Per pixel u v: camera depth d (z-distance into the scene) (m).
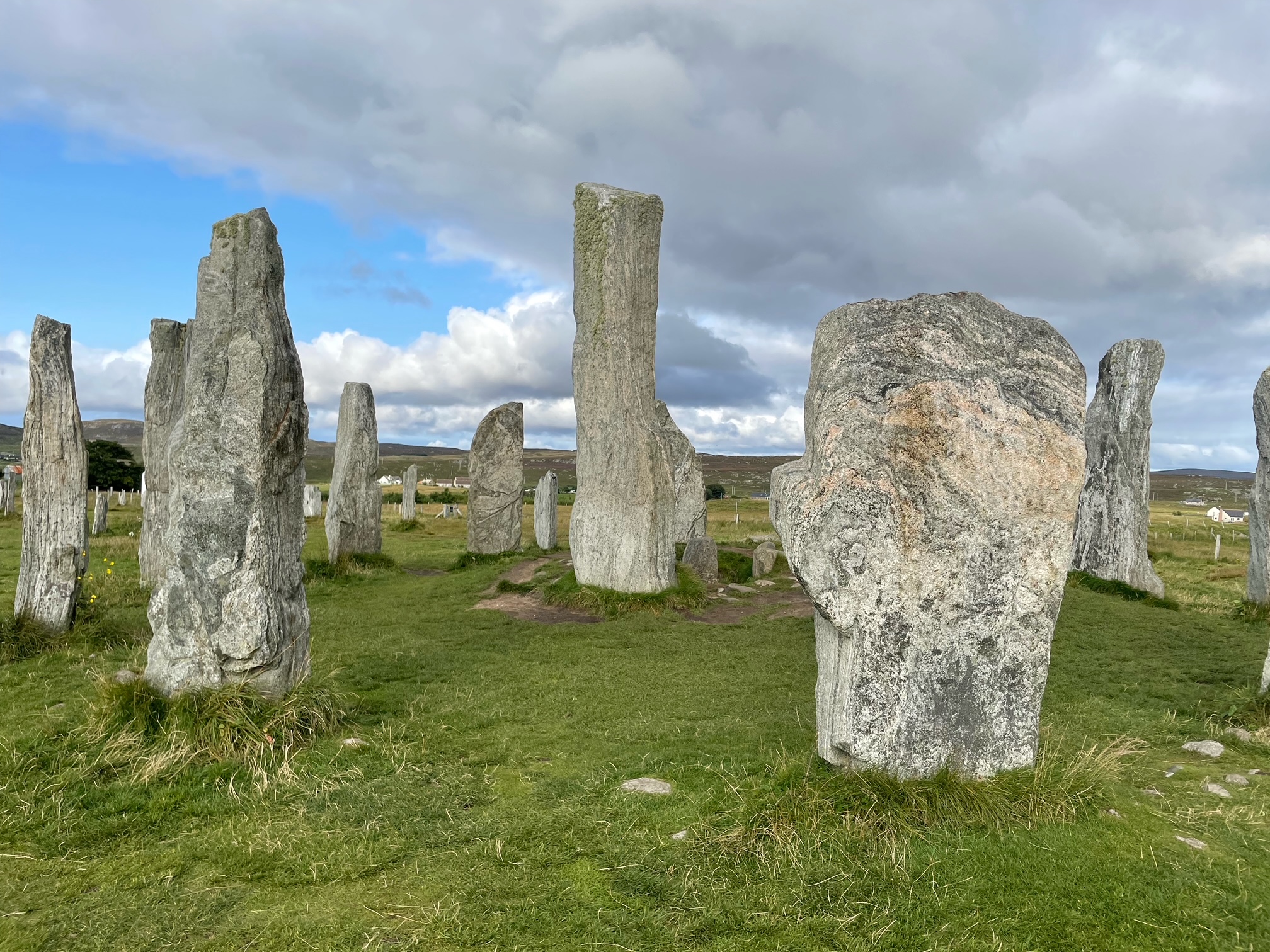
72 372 9.66
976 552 4.96
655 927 3.85
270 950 3.71
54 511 9.46
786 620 12.24
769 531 28.67
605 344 13.55
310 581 15.76
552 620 12.35
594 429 13.68
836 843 4.49
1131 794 5.30
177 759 5.66
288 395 6.71
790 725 6.95
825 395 5.05
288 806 5.18
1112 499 15.65
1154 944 3.73
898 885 4.16
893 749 4.90
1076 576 15.70
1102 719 7.34
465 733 6.77
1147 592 14.79
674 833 4.79
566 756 6.24
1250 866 4.43
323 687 6.96
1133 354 15.63
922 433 4.90
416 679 8.64
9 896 4.11
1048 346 5.23
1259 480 14.20
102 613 10.50
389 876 4.35
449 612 12.98
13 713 6.84
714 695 8.05
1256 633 11.59
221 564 6.37
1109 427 15.87
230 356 6.54
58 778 5.37
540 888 4.20
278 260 6.88
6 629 8.95
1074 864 4.33
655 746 6.41
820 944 3.73
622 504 13.42
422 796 5.35
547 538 20.98
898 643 4.87
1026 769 5.11
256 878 4.32
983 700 5.03
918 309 5.17
